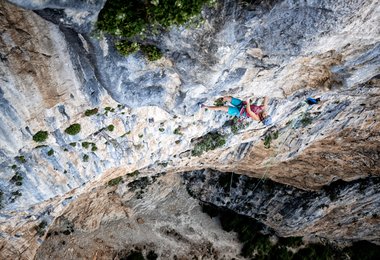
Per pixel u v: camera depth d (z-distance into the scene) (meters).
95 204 23.33
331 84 13.23
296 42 9.91
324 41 10.03
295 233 30.42
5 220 14.85
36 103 10.77
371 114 18.17
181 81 10.93
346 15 9.02
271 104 15.27
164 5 8.16
